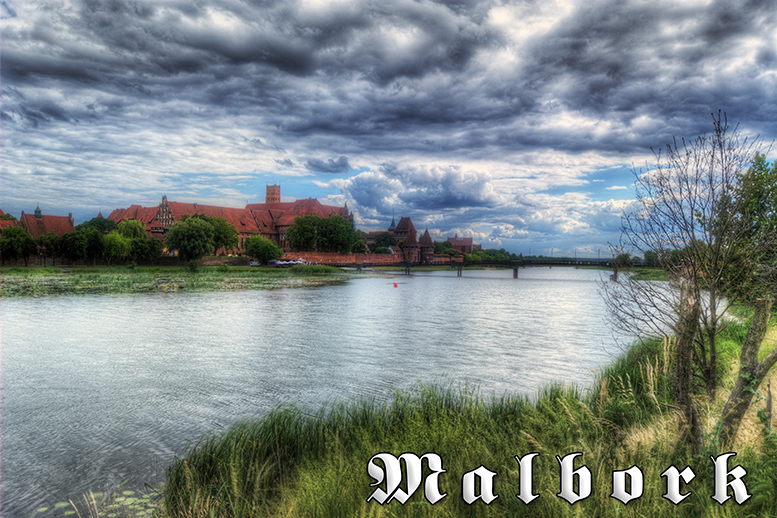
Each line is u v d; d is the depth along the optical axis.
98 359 24.73
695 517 4.96
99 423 14.79
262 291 72.00
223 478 8.66
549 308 55.44
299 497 6.93
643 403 10.23
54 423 14.77
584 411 8.49
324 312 47.03
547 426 8.17
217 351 27.14
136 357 25.31
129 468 11.37
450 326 38.47
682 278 7.32
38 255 114.88
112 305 49.56
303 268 126.69
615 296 9.03
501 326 38.44
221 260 128.75
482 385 19.45
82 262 115.56
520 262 164.25
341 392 18.47
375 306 54.38
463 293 81.62
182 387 19.28
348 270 154.75
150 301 54.22
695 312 6.23
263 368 22.84
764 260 7.94
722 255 8.05
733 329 17.84
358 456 7.84
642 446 6.61
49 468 11.28
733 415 5.94
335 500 6.28
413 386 19.23
